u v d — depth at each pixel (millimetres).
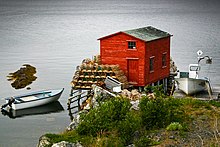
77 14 196750
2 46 86562
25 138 30047
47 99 40000
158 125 22594
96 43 91625
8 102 39031
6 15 183750
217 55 69500
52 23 146750
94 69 36125
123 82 34875
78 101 39000
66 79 52969
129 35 35844
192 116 24312
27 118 36250
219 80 47594
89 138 21484
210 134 21219
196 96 32750
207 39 93562
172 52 74312
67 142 20250
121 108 22781
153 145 19891
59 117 36344
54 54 75188
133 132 21156
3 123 34594
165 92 38688
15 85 49906
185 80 33062
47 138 22484
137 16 181375
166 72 40312
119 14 197250
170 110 23688
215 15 180625
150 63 36938
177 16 177875
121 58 36594
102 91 32312
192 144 19922
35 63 65500
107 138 20812
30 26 134625
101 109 23016
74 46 86938
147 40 35625
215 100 30844
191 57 68125
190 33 107812
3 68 60969
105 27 130875
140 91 35719
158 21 152000
